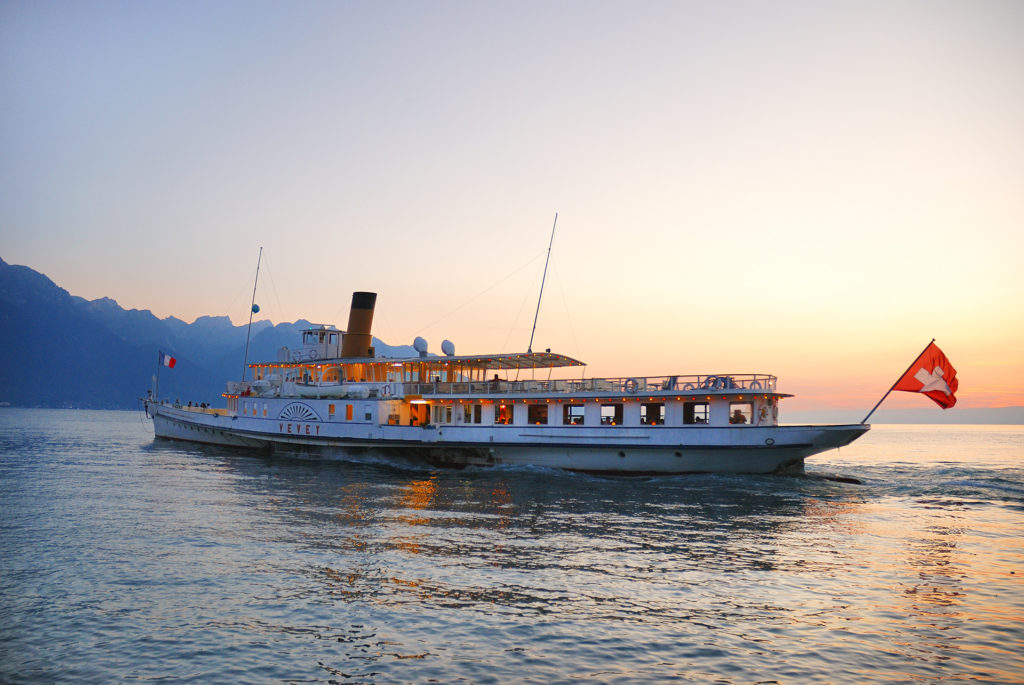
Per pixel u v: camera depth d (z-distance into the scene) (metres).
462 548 27.42
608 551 27.11
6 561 24.94
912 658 16.59
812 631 18.33
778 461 48.12
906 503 40.97
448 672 15.66
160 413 86.00
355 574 23.45
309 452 65.19
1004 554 27.56
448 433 56.50
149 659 16.33
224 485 46.00
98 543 27.86
